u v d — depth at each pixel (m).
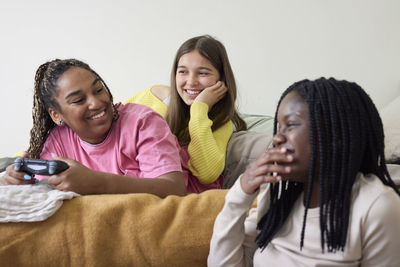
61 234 0.70
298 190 0.67
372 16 2.02
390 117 1.37
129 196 0.77
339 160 0.59
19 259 0.69
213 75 1.43
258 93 2.25
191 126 1.30
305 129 0.58
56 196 0.73
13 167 0.89
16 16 2.43
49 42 2.44
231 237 0.69
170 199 0.79
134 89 2.43
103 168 1.10
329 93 0.58
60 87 0.97
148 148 1.02
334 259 0.61
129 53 2.40
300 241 0.64
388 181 0.64
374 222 0.57
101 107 0.99
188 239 0.73
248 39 2.22
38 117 1.10
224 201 0.77
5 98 2.50
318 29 2.11
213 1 2.24
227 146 1.41
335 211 0.59
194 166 1.26
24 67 2.47
